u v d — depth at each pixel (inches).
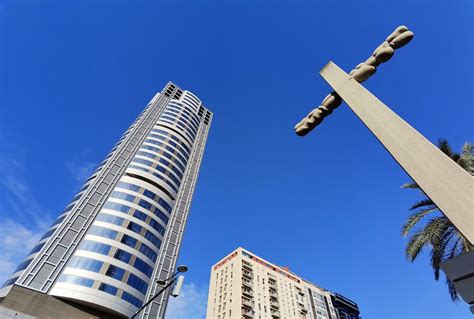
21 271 1344.7
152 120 2632.9
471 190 95.0
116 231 1654.8
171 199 2190.0
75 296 1315.2
